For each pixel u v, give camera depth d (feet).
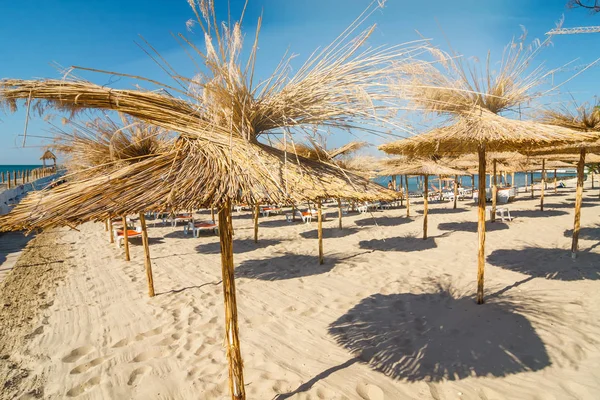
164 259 27.43
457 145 13.83
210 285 20.02
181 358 11.88
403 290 17.74
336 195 7.34
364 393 9.66
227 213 7.89
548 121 19.53
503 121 12.66
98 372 11.20
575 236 21.38
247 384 10.23
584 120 19.33
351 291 18.08
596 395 8.97
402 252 26.43
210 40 7.46
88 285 21.11
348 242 31.45
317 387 9.97
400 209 56.85
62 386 10.55
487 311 14.21
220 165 7.00
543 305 14.51
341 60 8.05
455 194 54.75
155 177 6.60
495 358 10.89
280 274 21.75
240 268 23.52
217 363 11.46
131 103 7.09
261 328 14.05
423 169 35.88
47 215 5.31
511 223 36.96
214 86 7.47
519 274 19.16
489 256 23.67
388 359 11.28
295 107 8.11
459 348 11.60
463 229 34.94
